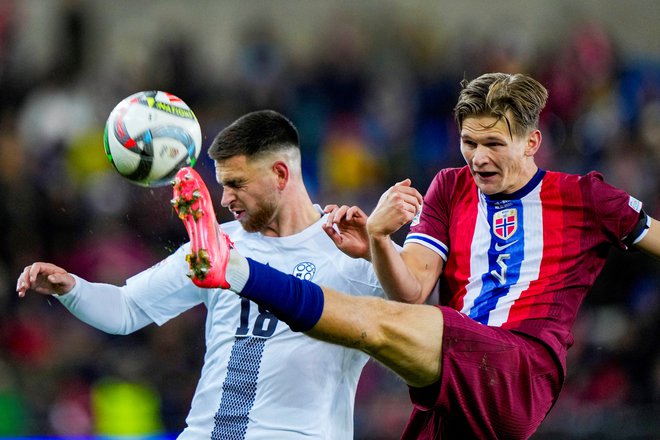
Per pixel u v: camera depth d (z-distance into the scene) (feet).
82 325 126.11
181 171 47.14
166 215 134.21
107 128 52.54
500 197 58.29
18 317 126.52
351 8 190.70
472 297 57.82
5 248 134.00
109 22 182.60
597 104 162.81
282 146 58.08
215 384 57.72
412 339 52.08
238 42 178.09
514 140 56.13
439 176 61.41
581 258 57.57
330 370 56.90
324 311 49.44
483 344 54.08
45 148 149.18
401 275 54.29
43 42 180.24
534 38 191.52
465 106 56.39
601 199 57.52
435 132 160.66
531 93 56.34
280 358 56.59
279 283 48.83
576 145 156.46
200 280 46.78
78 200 141.90
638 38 197.16
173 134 52.34
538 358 55.52
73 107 154.30
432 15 191.83
